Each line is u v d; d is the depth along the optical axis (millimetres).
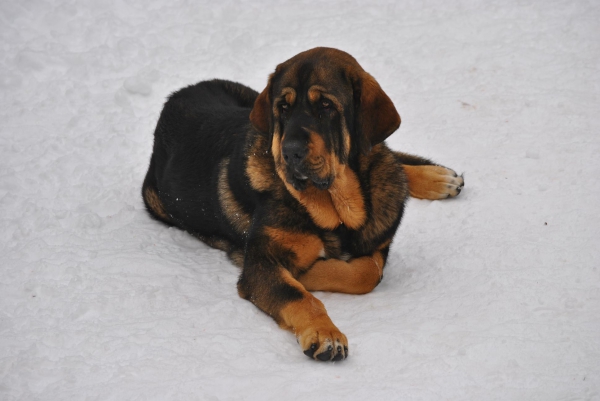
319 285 7742
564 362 6051
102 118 12766
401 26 15062
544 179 9617
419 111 12070
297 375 6086
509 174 9891
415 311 7094
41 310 7477
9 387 6152
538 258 7848
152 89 13516
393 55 13945
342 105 7227
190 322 7082
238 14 16188
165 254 8750
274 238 7586
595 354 6117
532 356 6141
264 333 6902
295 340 6859
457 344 6355
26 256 8703
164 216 9859
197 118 9617
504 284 7375
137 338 6781
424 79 13109
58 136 12164
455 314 6945
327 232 7703
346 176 7512
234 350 6551
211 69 14062
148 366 6289
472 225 8859
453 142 11000
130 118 12773
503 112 11625
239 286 7641
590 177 9461
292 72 7273
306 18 15812
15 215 9820
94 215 9648
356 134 7473
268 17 15984
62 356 6625
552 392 5691
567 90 12047
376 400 5656
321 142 7043
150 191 9984
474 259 8008
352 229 7785
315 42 14656
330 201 7570
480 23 14906
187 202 9195
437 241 8656
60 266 8320
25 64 14188
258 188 7871
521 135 10898
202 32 15430
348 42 14547
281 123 7395
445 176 9570
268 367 6285
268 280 7305
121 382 6059
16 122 12641
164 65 14281
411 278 7977
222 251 9023
